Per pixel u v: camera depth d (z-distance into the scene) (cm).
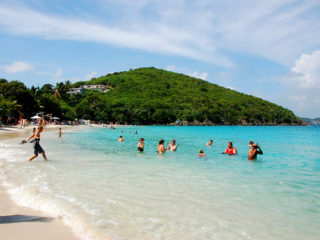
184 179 886
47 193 675
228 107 14662
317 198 675
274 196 692
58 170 1004
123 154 1578
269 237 448
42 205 584
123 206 586
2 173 920
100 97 12219
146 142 2683
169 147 1856
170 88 16688
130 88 15312
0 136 2800
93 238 425
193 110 13150
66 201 611
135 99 12888
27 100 6900
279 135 4853
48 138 2908
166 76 19700
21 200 620
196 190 742
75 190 711
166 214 544
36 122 6694
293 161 1384
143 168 1094
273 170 1097
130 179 869
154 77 18600
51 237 427
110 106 11444
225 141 2992
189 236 443
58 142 2417
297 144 2681
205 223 502
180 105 13600
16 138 2634
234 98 16938
